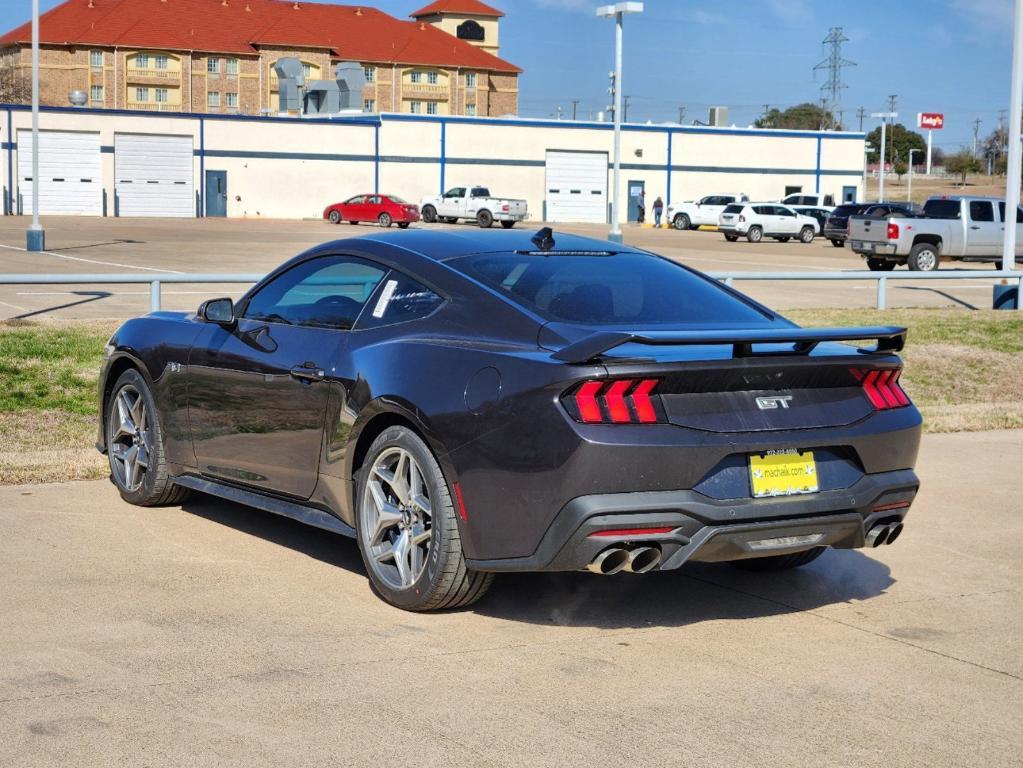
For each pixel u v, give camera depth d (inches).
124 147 2364.7
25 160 2290.8
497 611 194.7
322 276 220.7
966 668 173.6
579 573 219.3
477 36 4608.8
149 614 187.5
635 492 169.2
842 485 184.2
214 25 3784.5
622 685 162.9
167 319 253.9
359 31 4060.0
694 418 173.6
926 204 1209.4
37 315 587.8
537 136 2679.6
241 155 2456.9
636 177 2763.3
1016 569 228.8
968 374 486.0
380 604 196.1
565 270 205.3
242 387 223.5
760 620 194.7
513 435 172.9
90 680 159.0
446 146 2605.8
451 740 142.8
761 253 1573.6
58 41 3555.6
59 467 288.0
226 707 151.0
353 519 202.1
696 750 141.8
